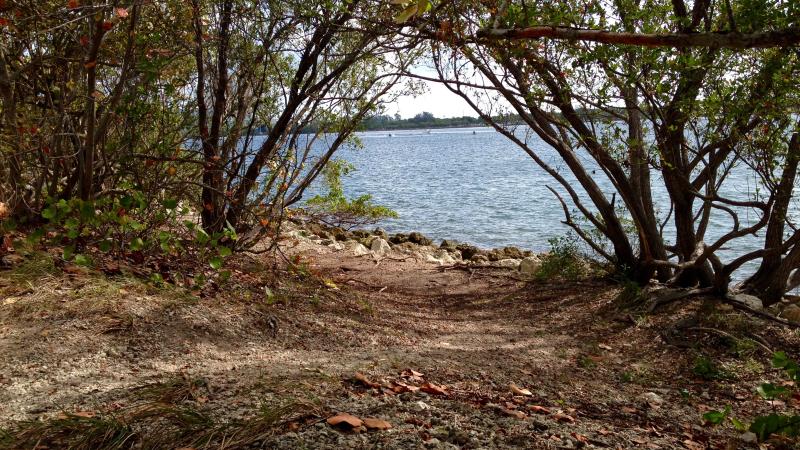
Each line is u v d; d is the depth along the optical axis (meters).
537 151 66.12
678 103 7.44
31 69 5.98
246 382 3.89
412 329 7.07
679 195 8.98
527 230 21.94
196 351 4.53
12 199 5.84
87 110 5.61
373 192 33.59
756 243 17.27
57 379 3.66
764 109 6.78
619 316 8.19
